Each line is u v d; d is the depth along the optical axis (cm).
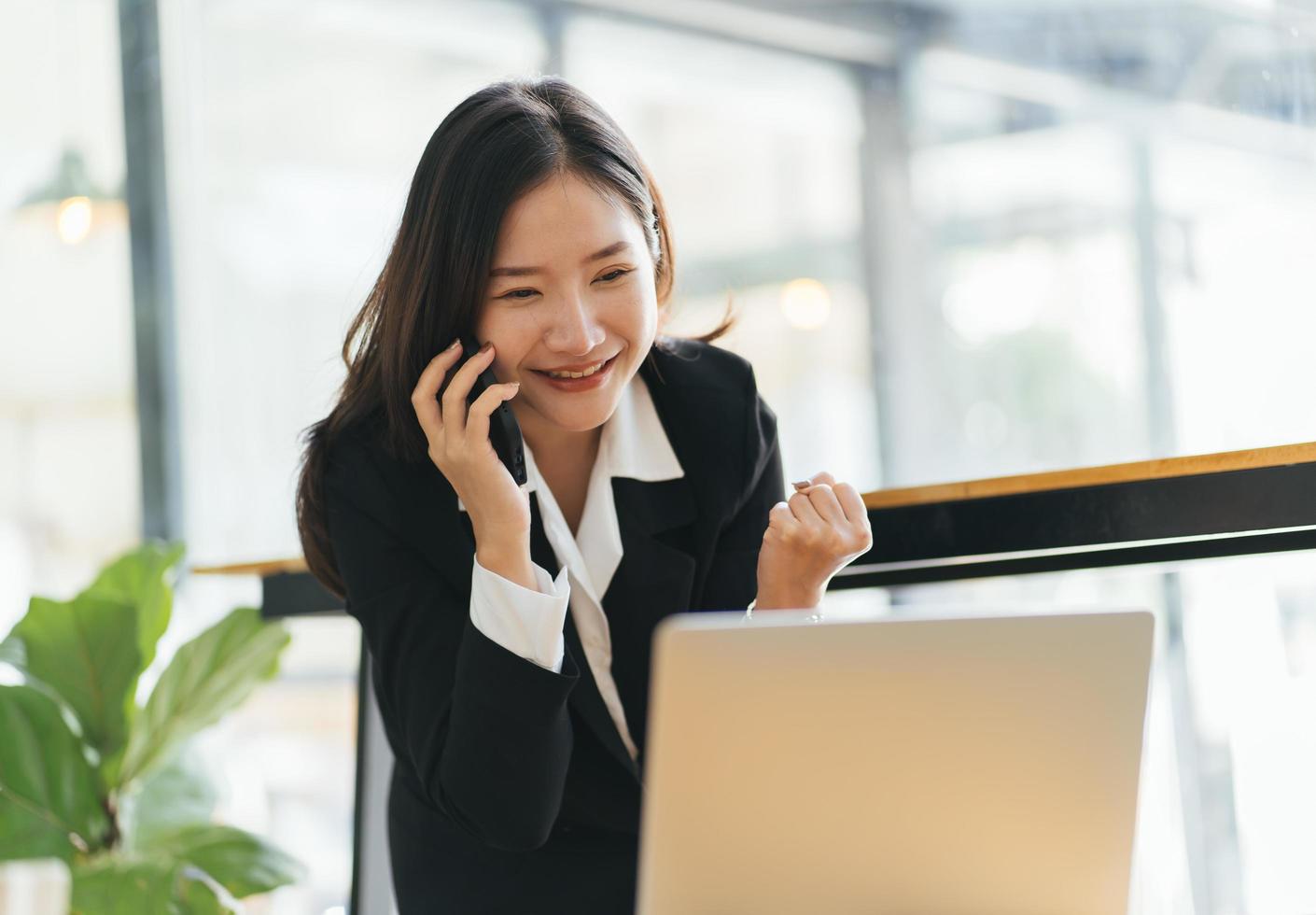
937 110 441
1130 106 391
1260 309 365
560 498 153
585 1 411
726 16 432
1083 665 89
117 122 365
